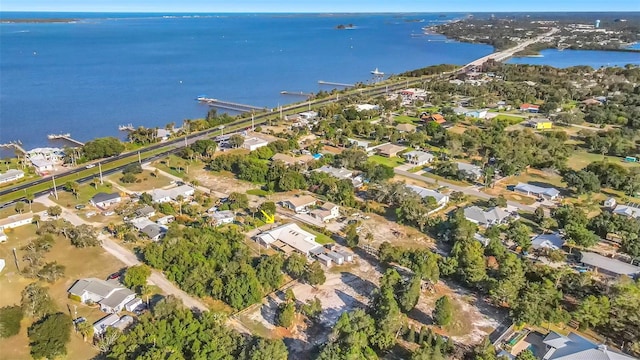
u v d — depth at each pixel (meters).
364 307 96.19
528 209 142.75
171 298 90.06
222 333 81.69
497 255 109.44
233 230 123.00
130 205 144.62
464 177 166.12
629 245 114.88
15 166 182.50
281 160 176.38
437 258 108.38
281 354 76.94
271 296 100.69
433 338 84.00
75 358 81.94
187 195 151.38
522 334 87.62
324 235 127.69
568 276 99.75
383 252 110.69
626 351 83.19
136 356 77.81
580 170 161.62
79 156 187.25
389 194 144.75
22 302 93.00
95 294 97.38
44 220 134.50
